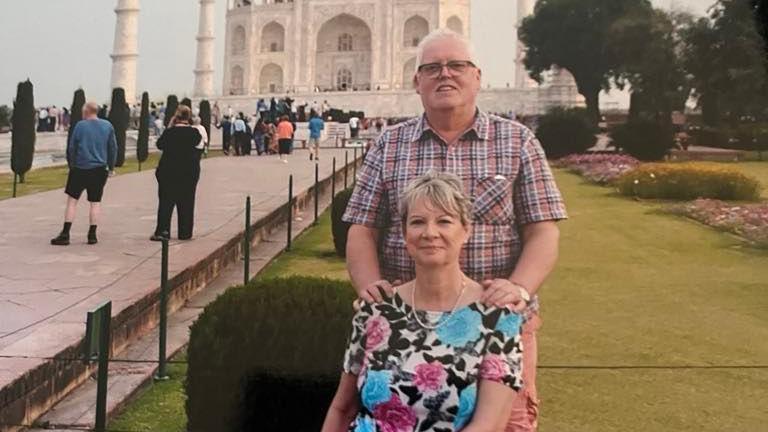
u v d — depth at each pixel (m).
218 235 13.51
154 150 47.06
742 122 34.59
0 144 44.41
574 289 11.55
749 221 16.92
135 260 11.23
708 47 26.11
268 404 5.40
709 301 10.77
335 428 3.83
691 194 22.42
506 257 4.14
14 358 6.36
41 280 9.75
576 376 7.67
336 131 59.81
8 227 14.83
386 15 89.44
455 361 3.50
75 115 31.17
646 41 37.19
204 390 5.46
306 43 91.44
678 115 37.97
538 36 55.06
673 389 7.32
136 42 86.19
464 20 89.94
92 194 12.85
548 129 37.72
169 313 9.70
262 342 5.39
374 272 4.10
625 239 16.05
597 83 53.44
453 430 3.47
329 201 22.62
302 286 5.83
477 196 4.11
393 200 4.23
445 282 3.65
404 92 79.88
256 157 37.59
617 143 35.47
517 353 3.57
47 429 6.00
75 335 7.06
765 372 7.72
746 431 6.37
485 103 74.44
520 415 3.93
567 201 22.62
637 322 9.68
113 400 6.64
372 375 3.56
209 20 94.00
